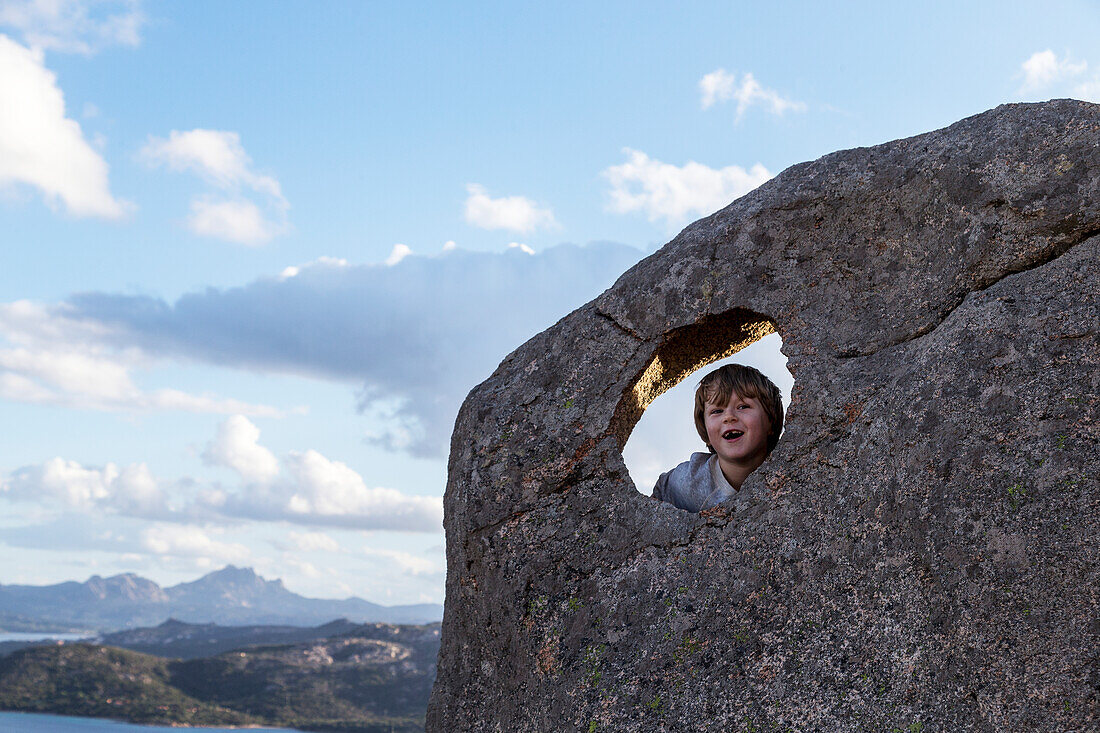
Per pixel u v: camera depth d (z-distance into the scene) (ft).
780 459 11.24
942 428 9.68
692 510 13.01
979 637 8.96
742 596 10.85
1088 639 8.48
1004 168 10.77
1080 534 8.68
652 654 10.95
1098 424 9.00
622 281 12.91
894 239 11.47
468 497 12.45
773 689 10.25
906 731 9.36
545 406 12.56
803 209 11.93
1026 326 9.73
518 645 11.81
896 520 9.99
